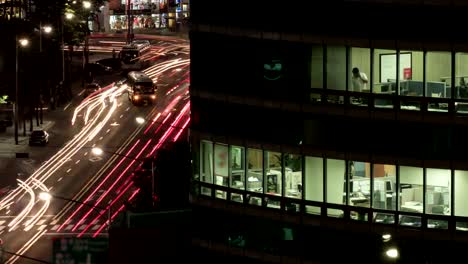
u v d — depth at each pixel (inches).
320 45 2615.7
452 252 2517.2
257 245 2768.2
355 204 2600.9
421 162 2522.1
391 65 2536.9
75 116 6855.3
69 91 7445.9
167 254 2952.8
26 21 7224.4
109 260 2957.7
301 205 2667.3
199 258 2923.2
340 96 2598.4
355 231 2596.0
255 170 2755.9
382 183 2568.9
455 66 2485.2
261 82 2726.4
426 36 2491.4
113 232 2955.2
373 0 2519.7
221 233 2854.3
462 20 2463.1
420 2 2477.9
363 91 2573.8
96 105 7145.7
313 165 2652.6
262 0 2704.2
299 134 2667.3
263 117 2731.3
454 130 2502.5
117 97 7362.2
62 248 2965.1
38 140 6043.3
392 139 2556.6
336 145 2620.6
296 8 2642.7
